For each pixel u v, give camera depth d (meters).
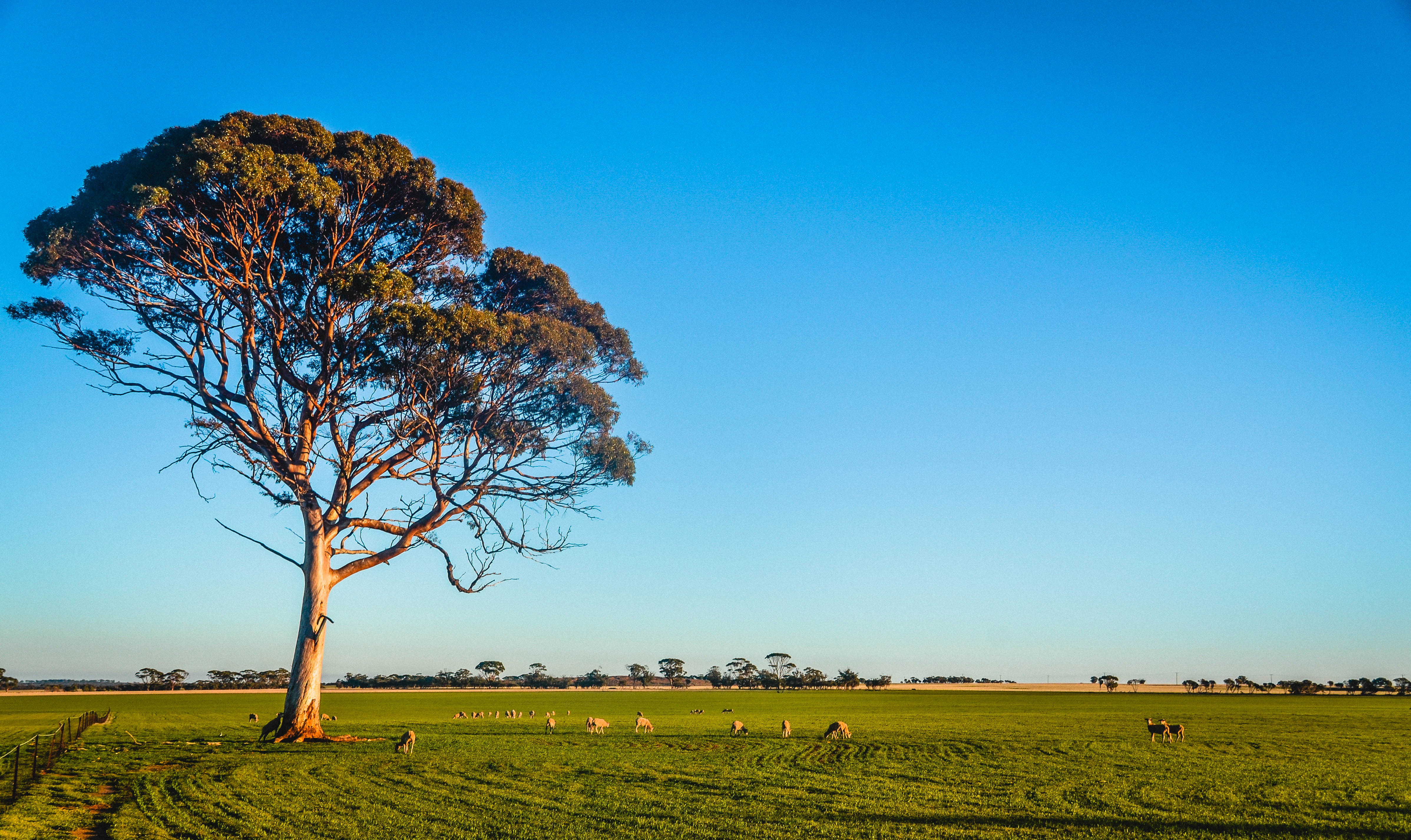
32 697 124.44
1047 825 19.53
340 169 32.12
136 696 134.88
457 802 21.69
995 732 50.62
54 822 17.69
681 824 19.20
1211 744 42.06
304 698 36.31
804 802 22.52
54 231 29.09
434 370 33.47
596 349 39.84
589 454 39.03
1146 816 20.81
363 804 20.94
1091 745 41.12
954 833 18.48
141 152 30.09
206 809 19.80
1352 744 42.34
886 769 30.34
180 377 33.09
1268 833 18.83
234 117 30.39
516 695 143.25
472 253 37.34
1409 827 19.56
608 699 126.88
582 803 21.92
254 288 32.00
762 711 85.44
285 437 34.16
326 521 35.78
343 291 31.53
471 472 37.16
